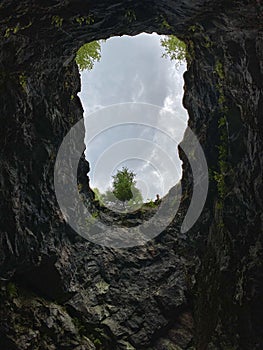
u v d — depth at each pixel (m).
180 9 8.21
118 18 8.73
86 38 9.48
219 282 10.10
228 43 8.53
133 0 8.13
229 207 9.94
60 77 10.67
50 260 10.63
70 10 8.00
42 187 10.30
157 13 8.64
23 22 7.74
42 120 10.14
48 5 7.58
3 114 8.52
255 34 7.48
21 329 9.66
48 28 8.34
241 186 9.39
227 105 9.93
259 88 7.93
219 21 8.12
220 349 9.52
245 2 6.91
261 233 8.59
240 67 8.52
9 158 9.08
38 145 9.98
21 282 10.45
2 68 8.27
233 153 9.90
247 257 9.02
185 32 9.53
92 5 8.02
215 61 9.55
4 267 9.44
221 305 9.85
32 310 10.09
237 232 9.57
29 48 8.55
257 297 8.52
